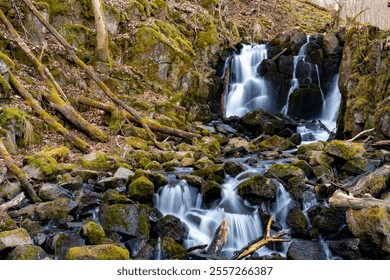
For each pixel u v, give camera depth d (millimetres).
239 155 9406
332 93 13977
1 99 8219
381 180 5855
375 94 9891
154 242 5273
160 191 6418
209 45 14648
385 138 8672
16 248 4406
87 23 11938
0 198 5984
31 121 8320
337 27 15352
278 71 14367
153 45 12281
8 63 8508
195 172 7156
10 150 7637
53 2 11156
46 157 7273
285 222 5938
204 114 12812
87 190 6113
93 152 7926
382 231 4738
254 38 16875
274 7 19453
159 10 14023
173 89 12539
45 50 10266
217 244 5375
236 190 6430
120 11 12602
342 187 6008
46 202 5680
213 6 16641
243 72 14883
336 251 5098
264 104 14398
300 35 14891
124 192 6445
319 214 5637
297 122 13164
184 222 5879
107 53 11406
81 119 9242
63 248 4758
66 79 10273
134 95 11406
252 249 5133
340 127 11070
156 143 9594
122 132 9648
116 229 5297
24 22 10227
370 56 10281
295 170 6719
